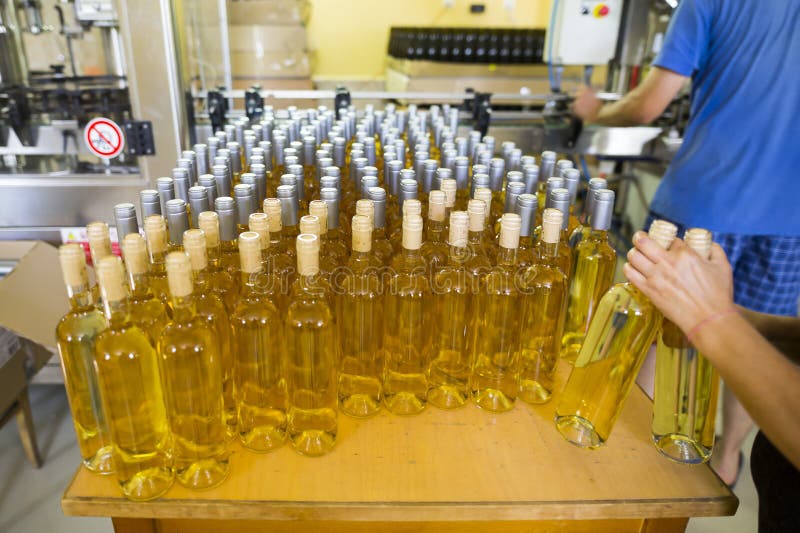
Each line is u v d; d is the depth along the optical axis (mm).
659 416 857
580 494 768
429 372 936
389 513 742
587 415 864
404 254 899
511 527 866
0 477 1875
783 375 655
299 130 1554
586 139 2209
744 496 1862
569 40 2119
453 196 966
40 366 1780
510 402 917
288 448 824
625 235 3479
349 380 938
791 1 1446
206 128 2006
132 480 743
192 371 731
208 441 755
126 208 804
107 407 721
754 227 1627
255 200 925
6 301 1310
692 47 1604
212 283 855
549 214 794
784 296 1705
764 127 1548
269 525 845
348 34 4469
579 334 1075
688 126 1732
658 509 765
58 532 1693
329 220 891
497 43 3137
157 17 1728
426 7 4418
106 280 670
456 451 829
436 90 2693
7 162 1962
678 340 826
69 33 2053
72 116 1872
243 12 3039
